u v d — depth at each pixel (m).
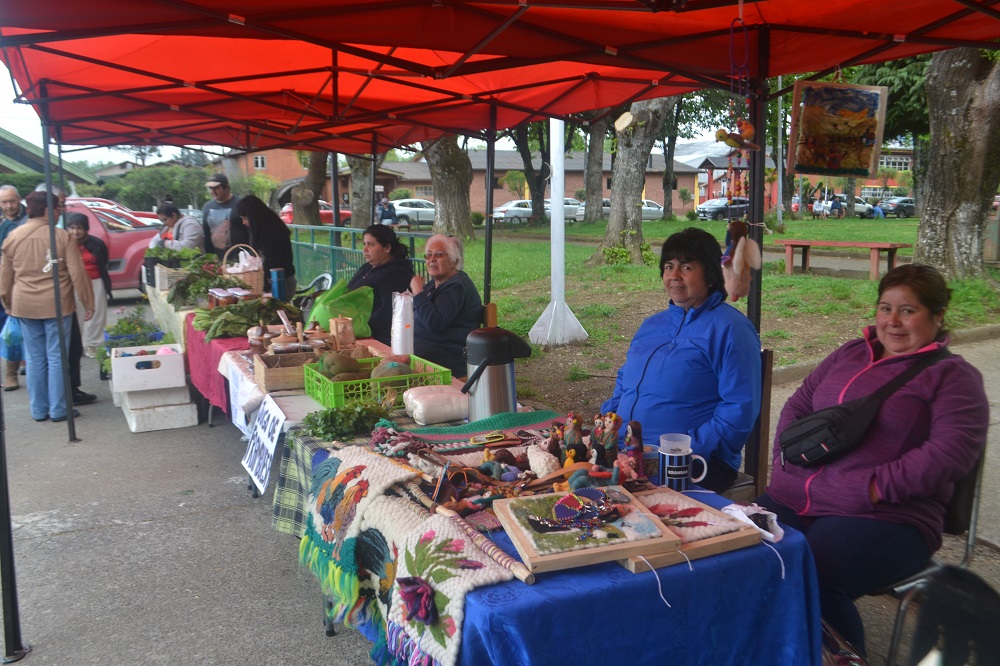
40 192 6.12
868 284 11.00
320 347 3.95
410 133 7.41
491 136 5.96
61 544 4.05
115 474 5.07
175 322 6.44
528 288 12.94
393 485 2.30
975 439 2.27
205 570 3.77
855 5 3.16
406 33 3.30
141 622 3.29
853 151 3.43
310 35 3.29
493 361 3.11
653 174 57.69
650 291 11.73
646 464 2.44
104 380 7.59
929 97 10.12
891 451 2.38
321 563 2.51
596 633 1.75
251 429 3.84
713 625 1.90
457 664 1.70
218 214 8.80
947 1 3.12
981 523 4.06
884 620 3.22
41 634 3.20
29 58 4.37
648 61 3.57
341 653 3.06
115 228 12.75
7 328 7.15
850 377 2.56
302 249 12.76
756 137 3.49
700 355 2.87
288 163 49.91
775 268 13.99
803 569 2.03
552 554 1.79
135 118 6.22
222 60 4.66
